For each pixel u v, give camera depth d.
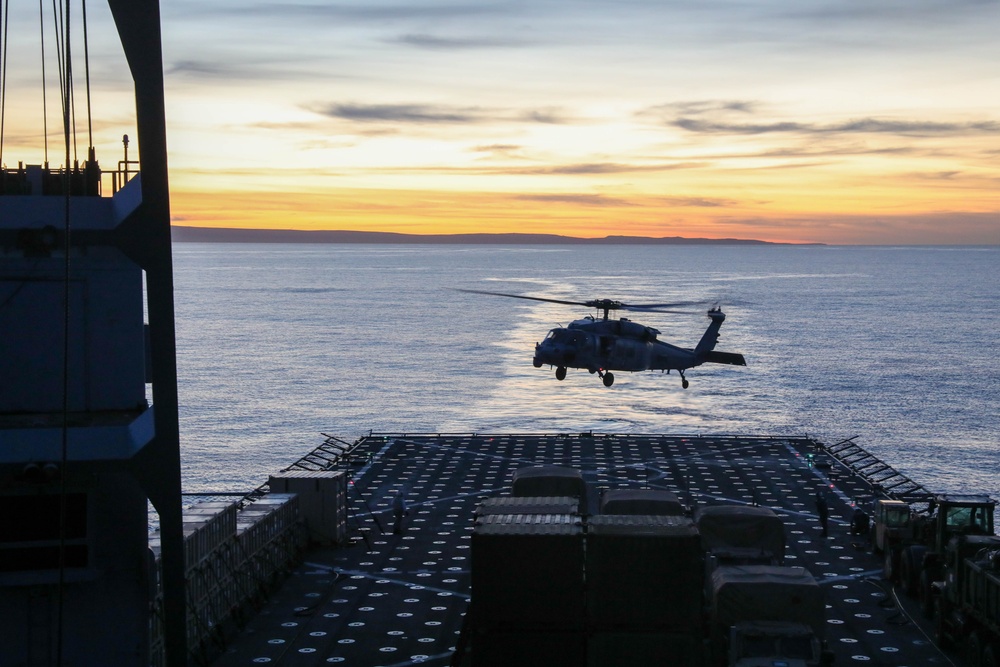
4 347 25.70
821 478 66.00
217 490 92.94
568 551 30.33
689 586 30.22
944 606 36.28
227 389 156.00
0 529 24.81
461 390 156.38
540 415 134.12
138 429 24.33
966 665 34.94
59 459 23.55
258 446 114.00
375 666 34.78
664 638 30.16
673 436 81.75
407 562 47.19
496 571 30.41
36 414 25.89
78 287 25.95
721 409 139.12
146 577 25.70
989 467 103.56
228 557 38.56
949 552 36.12
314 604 41.34
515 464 70.56
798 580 30.88
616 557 30.23
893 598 41.97
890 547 44.19
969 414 135.50
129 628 25.67
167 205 23.72
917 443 115.88
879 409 139.25
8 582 24.66
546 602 30.34
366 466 69.81
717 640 30.62
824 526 51.03
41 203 23.91
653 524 31.45
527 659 30.34
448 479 65.69
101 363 26.14
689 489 62.25
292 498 47.19
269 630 38.41
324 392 153.75
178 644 24.89
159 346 23.86
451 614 40.16
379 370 178.00
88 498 25.16
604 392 154.62
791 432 121.69
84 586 25.42
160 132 23.50
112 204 24.34
